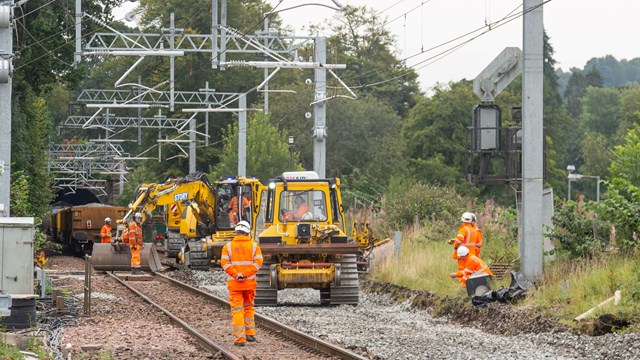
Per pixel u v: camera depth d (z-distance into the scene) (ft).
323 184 149.28
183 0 447.42
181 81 447.42
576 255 135.03
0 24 143.74
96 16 256.11
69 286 177.47
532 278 129.90
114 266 223.30
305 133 416.67
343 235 143.95
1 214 140.26
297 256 144.66
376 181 395.96
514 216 168.86
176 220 272.51
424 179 407.85
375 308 140.67
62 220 357.20
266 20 232.12
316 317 127.54
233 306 100.07
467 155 145.48
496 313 116.06
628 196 145.59
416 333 109.19
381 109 432.66
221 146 457.68
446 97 432.66
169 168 459.32
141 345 99.25
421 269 159.74
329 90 421.59
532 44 131.44
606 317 99.45
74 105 533.14
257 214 158.92
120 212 321.11
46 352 90.79
